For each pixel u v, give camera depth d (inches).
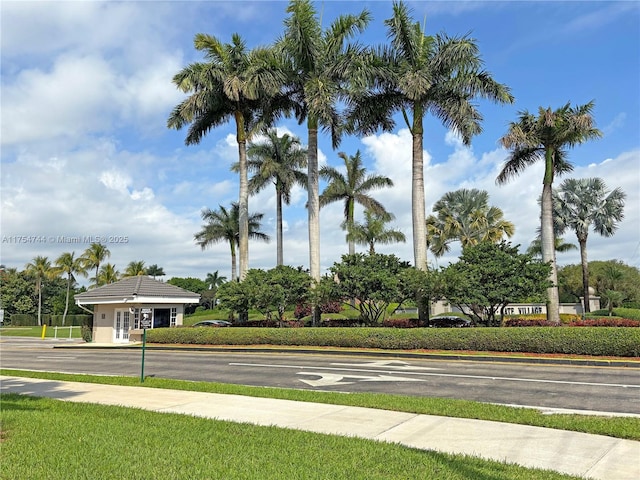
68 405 409.4
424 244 963.3
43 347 1248.2
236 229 1909.4
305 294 1017.5
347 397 430.9
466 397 448.8
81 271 2778.1
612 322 978.1
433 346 813.9
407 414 368.8
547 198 1039.0
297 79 1085.8
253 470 233.3
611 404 405.1
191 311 3321.9
